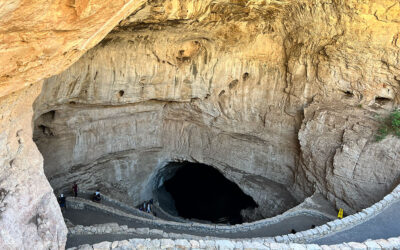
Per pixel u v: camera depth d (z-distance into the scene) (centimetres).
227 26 1406
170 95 1717
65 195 1636
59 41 487
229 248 858
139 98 1644
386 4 1142
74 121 1595
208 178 2617
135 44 1397
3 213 602
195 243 859
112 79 1469
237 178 1953
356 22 1241
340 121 1492
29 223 655
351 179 1409
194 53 1612
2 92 515
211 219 2338
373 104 1440
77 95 1423
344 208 1441
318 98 1590
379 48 1289
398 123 1323
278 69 1688
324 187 1541
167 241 851
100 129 1738
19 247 612
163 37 1397
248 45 1609
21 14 377
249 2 1143
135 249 823
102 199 1636
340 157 1431
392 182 1306
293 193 1764
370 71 1378
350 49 1354
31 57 475
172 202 2405
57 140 1589
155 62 1527
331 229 1086
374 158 1352
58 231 725
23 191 660
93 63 1375
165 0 915
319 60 1500
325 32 1352
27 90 694
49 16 414
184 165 2558
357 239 1062
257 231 1383
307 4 1266
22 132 705
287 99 1709
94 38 577
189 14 1045
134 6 575
